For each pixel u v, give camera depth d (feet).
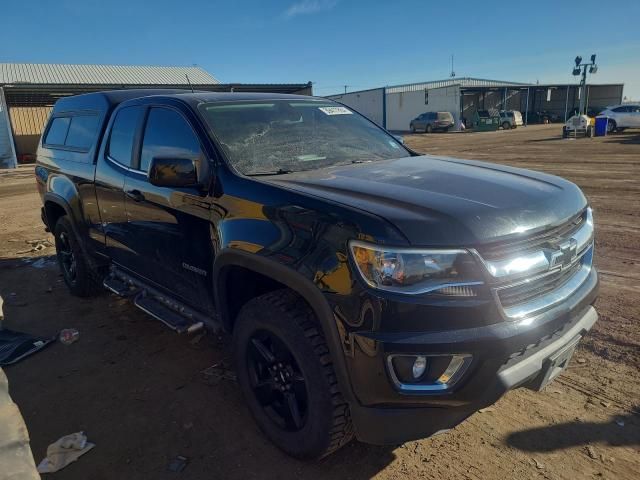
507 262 7.25
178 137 11.28
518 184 9.01
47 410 11.03
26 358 13.34
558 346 7.98
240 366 9.73
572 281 8.51
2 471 5.14
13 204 39.55
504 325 7.09
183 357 13.05
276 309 8.48
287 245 8.17
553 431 9.54
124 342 14.05
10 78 99.09
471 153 64.59
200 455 9.37
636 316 13.76
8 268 21.44
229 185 9.53
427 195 8.07
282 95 13.20
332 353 7.63
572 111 180.86
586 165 45.83
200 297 11.07
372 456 9.14
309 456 8.71
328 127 12.55
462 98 171.42
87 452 9.58
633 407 10.09
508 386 7.19
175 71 114.83
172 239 11.20
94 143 14.56
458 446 9.29
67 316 16.01
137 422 10.44
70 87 83.10
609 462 8.70
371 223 7.20
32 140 105.81
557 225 8.07
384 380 7.12
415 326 6.94
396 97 171.53
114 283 14.43
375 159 11.70
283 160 10.64
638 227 23.06
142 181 12.04
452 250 6.97
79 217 15.44
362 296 7.11
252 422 10.27
